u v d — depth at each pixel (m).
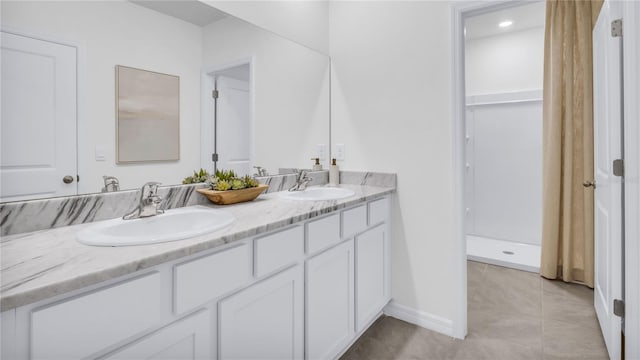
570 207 2.60
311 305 1.39
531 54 3.50
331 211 1.46
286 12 2.04
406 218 2.06
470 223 3.94
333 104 2.36
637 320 1.36
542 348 1.77
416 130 2.01
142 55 1.33
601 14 1.80
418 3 1.99
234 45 1.72
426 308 2.01
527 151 3.57
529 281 2.67
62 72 1.11
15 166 1.02
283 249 1.23
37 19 1.06
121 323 0.76
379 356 1.72
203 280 0.94
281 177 2.02
